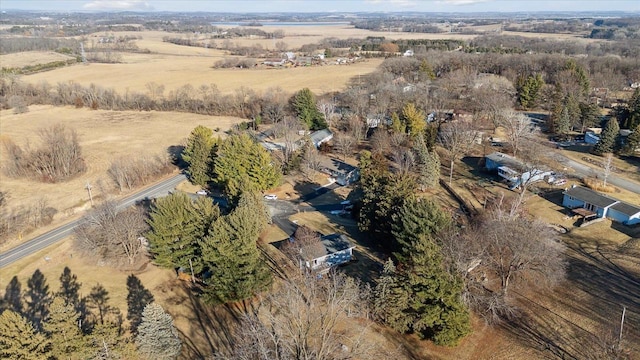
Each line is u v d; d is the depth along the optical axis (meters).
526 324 49.16
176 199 60.94
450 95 131.25
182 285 58.44
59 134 102.94
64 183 94.62
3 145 116.19
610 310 50.56
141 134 129.25
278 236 70.12
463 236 55.25
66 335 40.09
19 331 38.66
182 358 46.00
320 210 80.44
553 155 90.12
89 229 65.62
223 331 49.81
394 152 90.88
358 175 94.50
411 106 107.31
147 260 64.31
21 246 70.00
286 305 42.88
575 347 45.53
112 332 42.38
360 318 49.81
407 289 46.75
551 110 123.25
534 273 54.81
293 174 96.19
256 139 111.69
